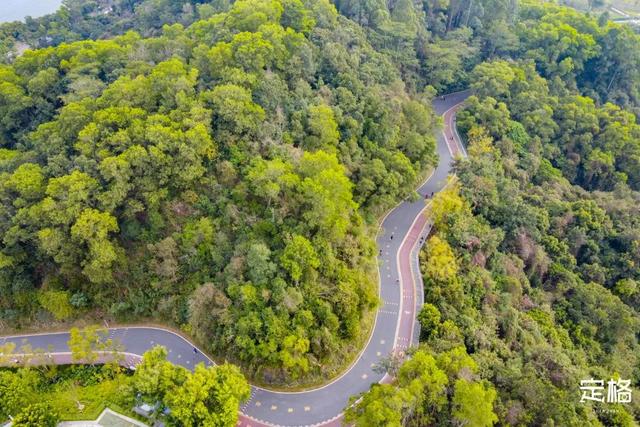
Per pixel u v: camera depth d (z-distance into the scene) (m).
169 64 87.00
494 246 92.69
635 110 150.12
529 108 128.50
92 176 73.81
